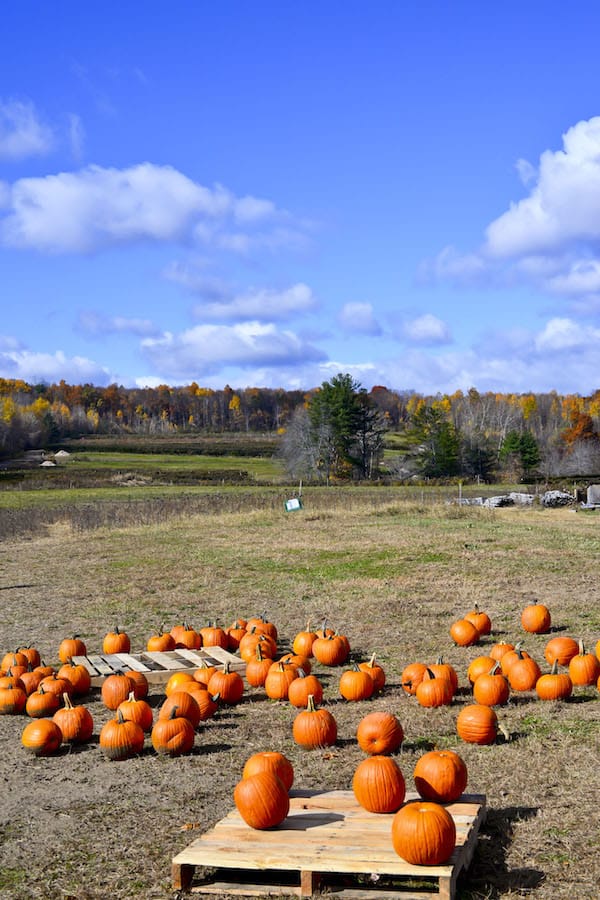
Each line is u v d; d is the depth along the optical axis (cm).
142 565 2298
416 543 2452
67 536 3123
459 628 1316
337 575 2008
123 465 9169
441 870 511
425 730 877
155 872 581
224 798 718
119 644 1310
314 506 3778
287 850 541
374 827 577
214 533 2967
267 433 15050
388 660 1232
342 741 859
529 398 13912
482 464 8800
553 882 537
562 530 2762
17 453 10944
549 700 975
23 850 632
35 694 1024
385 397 17275
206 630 1370
